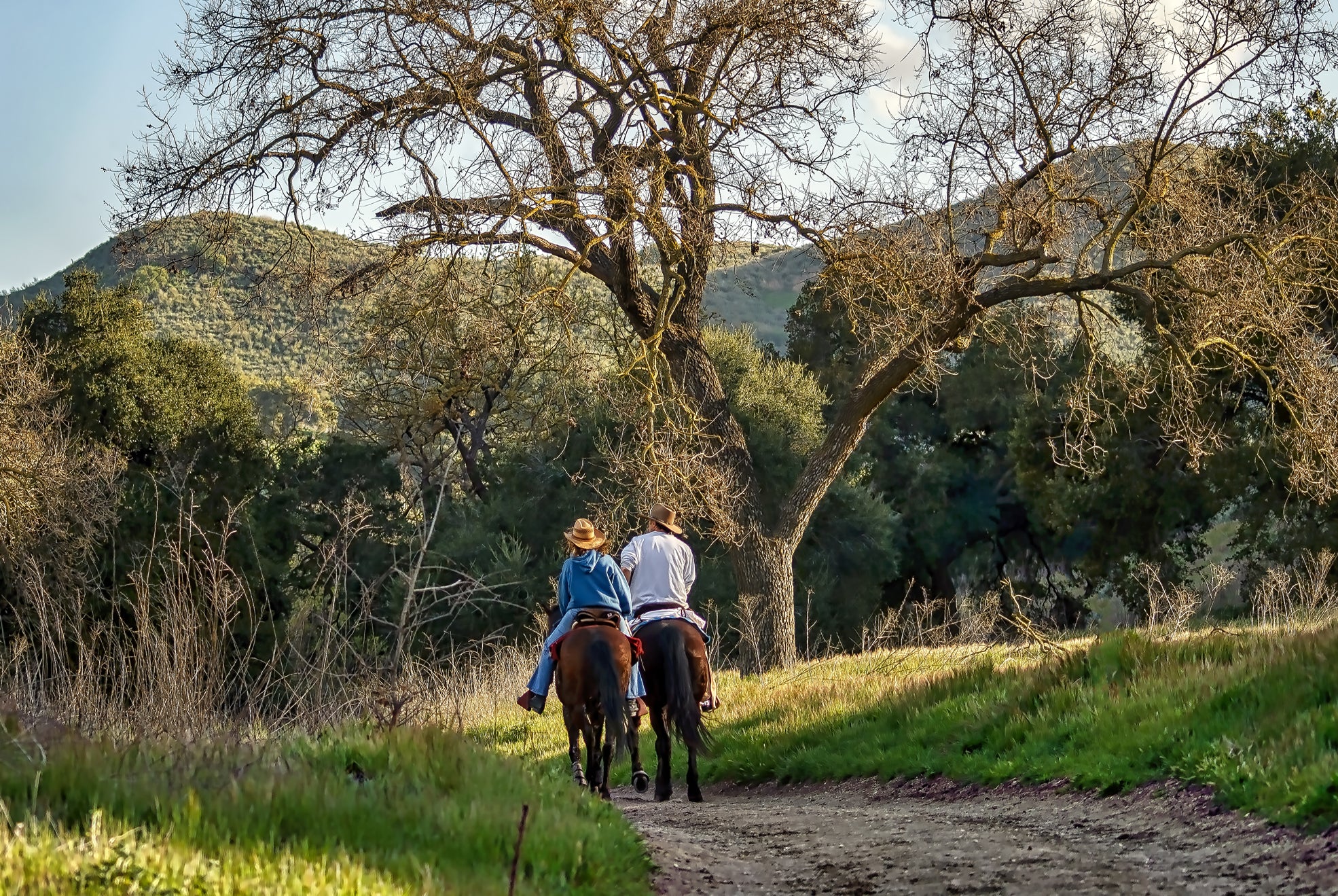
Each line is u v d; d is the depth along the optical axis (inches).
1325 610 604.1
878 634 775.7
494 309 746.8
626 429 1338.6
